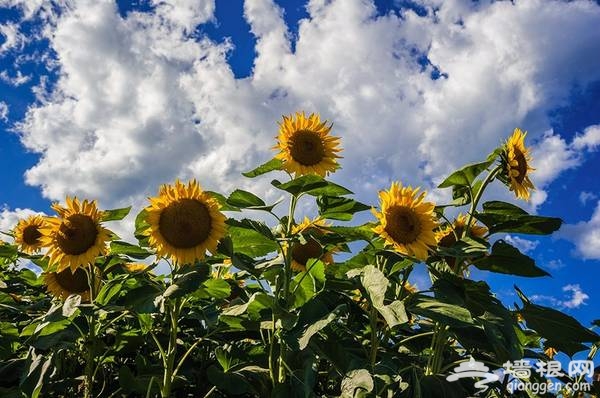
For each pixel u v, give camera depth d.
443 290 1.44
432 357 1.52
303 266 1.86
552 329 1.55
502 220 1.56
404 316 1.23
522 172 1.59
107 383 1.80
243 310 1.41
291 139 1.72
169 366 1.44
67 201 1.60
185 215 1.44
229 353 1.59
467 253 1.44
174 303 1.47
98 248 1.56
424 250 1.48
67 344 1.54
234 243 1.65
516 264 1.55
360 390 1.22
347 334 1.63
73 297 1.50
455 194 1.66
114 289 1.53
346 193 1.51
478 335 1.51
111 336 1.94
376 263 1.67
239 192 1.50
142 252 1.64
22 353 1.96
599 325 1.81
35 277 2.11
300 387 1.33
